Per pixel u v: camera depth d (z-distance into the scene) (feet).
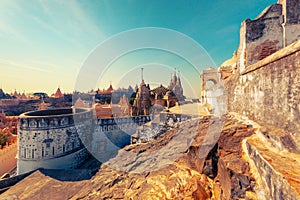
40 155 41.09
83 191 19.57
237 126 16.62
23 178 35.73
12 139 90.99
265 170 8.50
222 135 15.44
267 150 10.03
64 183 30.19
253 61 24.58
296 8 23.08
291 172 7.20
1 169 56.34
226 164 11.41
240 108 22.39
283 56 10.91
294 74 9.86
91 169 34.50
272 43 24.12
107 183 19.02
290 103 10.34
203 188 13.91
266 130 12.13
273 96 12.81
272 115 13.01
